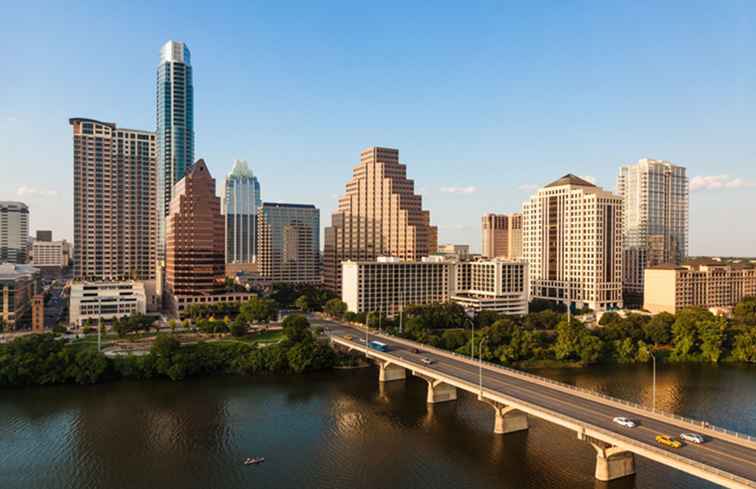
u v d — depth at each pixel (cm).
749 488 7588
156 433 13775
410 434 13700
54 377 17850
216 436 13600
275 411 15550
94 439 13350
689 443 9538
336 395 17225
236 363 19912
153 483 11088
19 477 11312
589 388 17500
